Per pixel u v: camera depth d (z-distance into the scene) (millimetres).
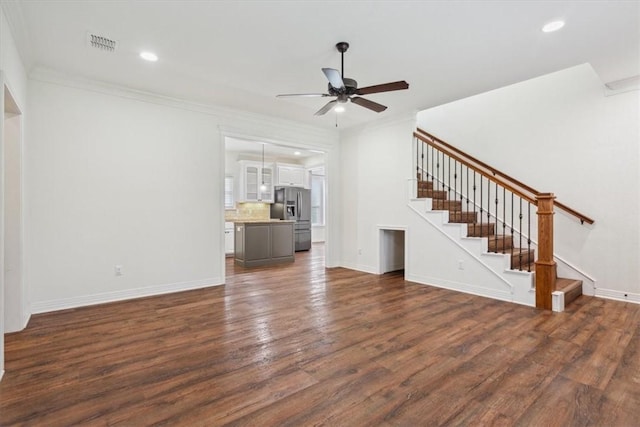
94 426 1689
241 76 3668
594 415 1763
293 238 7090
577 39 2857
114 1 2346
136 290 4113
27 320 3242
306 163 9852
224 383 2102
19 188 2967
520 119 4695
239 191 8695
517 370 2248
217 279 4793
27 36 2793
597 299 3914
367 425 1697
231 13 2502
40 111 3488
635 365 2297
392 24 2645
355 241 6047
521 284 3816
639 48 3002
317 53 3137
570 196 4227
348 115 5246
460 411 1808
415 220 5000
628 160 3799
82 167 3742
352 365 2338
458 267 4449
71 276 3686
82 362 2385
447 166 5590
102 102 3865
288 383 2100
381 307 3705
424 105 4703
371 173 5703
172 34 2807
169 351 2572
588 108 4078
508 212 4883
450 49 3049
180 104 4434
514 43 2938
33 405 1864
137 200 4113
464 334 2891
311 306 3758
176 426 1689
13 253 2951
